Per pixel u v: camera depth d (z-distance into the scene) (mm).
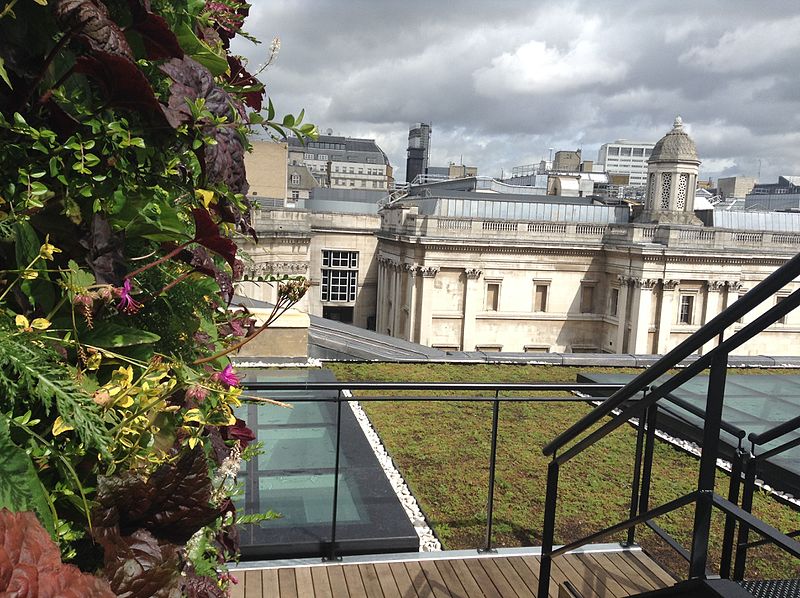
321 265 51094
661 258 39094
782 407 9617
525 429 8523
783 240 40562
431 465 6902
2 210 1224
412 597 3715
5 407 1165
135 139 1307
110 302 1347
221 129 1623
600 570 4059
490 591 3809
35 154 1308
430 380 11945
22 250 1222
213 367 1980
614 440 8023
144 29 1395
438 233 41281
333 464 6082
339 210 61125
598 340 43594
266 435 6828
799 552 1551
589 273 43125
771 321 1678
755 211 52844
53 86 1264
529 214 50781
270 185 38750
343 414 8086
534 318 42594
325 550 4238
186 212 1661
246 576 3861
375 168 140250
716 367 1847
